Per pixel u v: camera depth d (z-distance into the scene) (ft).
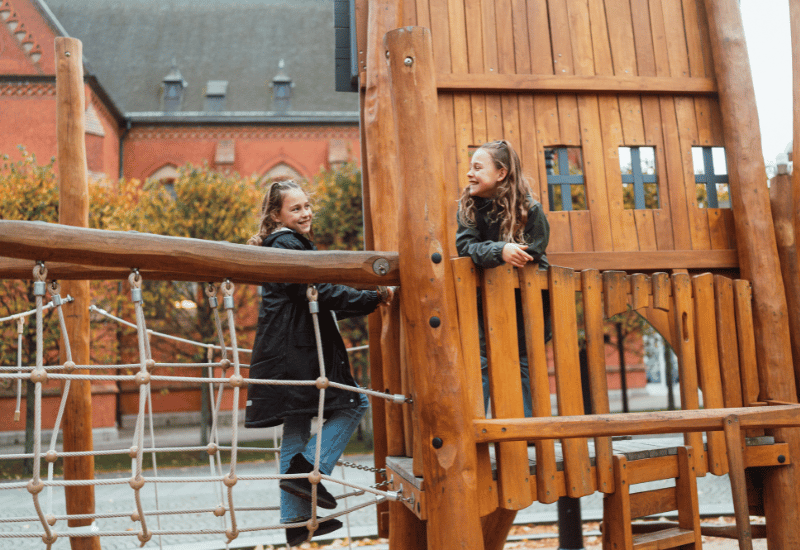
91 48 105.60
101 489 34.35
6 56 69.97
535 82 11.81
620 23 12.35
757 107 11.90
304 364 7.73
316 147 90.53
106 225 54.13
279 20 113.80
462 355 7.45
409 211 7.38
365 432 56.49
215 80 102.22
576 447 8.27
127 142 87.40
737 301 10.01
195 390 77.97
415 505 7.60
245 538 20.99
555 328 8.29
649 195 47.44
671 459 9.22
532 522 22.36
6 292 45.78
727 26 12.19
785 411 8.81
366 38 12.84
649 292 9.06
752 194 11.44
